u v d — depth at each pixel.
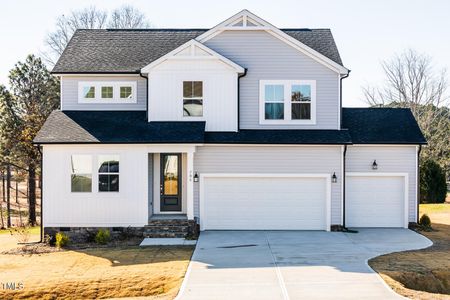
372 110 22.27
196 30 24.06
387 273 12.63
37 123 31.55
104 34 23.61
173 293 11.11
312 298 10.55
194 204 19.30
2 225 34.66
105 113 20.41
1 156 33.09
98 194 18.09
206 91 19.58
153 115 19.61
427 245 16.59
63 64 20.97
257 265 13.56
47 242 17.47
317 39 22.86
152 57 21.55
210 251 15.55
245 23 19.89
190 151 18.36
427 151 38.97
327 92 19.89
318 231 19.20
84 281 12.35
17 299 11.46
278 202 19.42
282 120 19.86
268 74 19.89
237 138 19.14
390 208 20.33
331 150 19.30
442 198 31.89
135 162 18.17
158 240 17.48
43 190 18.05
